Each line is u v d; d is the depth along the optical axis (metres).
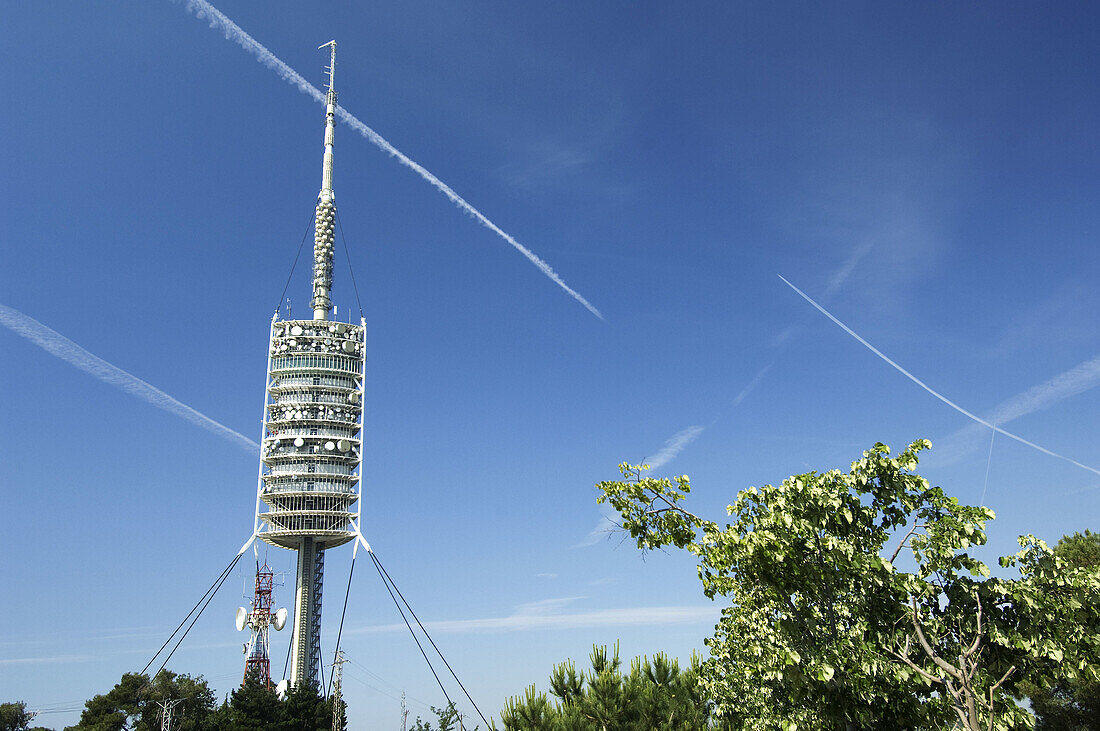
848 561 23.62
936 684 23.67
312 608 150.50
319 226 172.25
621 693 43.81
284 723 119.31
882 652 24.06
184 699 127.00
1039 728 50.94
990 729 22.59
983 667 24.31
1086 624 23.78
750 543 23.59
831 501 24.42
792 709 28.16
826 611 24.73
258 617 150.50
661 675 45.88
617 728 42.75
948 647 24.73
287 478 151.88
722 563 24.38
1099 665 23.14
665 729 41.75
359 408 158.12
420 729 110.25
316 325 161.88
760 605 28.45
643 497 25.34
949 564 24.44
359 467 155.50
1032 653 23.33
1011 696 24.66
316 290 168.00
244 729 116.12
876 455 25.11
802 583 24.17
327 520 151.25
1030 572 24.62
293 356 158.12
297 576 151.25
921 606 25.20
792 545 23.91
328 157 178.12
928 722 23.36
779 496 24.81
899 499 24.98
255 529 150.00
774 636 26.23
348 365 160.00
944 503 24.50
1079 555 49.88
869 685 22.94
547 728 43.75
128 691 124.62
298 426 154.50
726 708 32.31
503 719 45.41
